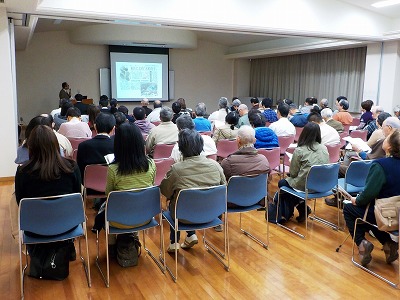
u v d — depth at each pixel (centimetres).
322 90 1066
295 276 269
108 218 246
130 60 1190
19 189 234
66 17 546
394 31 757
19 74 1095
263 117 515
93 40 1062
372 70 861
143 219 254
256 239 330
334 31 729
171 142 412
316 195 327
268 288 253
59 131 439
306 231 349
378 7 736
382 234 284
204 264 287
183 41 1127
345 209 289
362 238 281
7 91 510
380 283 260
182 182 260
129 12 551
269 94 1288
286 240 330
